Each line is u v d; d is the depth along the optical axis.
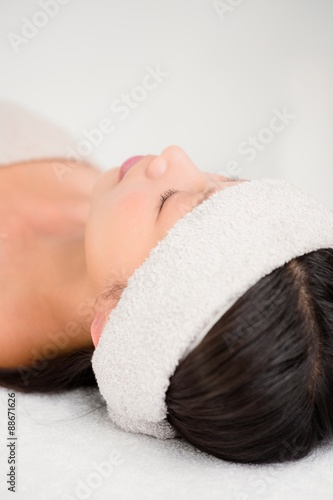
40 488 0.68
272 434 0.72
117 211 0.88
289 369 0.70
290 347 0.70
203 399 0.71
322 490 0.70
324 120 1.49
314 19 1.54
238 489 0.70
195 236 0.75
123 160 1.45
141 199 0.88
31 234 1.14
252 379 0.69
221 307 0.70
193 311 0.70
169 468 0.74
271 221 0.76
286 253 0.72
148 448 0.78
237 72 1.54
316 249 0.76
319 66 1.52
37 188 1.23
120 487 0.69
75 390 0.97
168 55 1.52
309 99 1.50
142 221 0.86
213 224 0.75
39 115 1.30
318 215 0.80
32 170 1.24
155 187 0.89
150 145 1.47
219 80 1.53
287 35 1.54
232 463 0.76
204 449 0.76
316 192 1.42
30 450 0.75
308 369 0.71
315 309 0.72
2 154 1.22
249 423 0.71
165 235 0.81
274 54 1.54
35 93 1.44
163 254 0.76
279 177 1.44
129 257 0.86
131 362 0.74
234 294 0.70
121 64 1.50
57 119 1.43
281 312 0.70
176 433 0.81
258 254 0.71
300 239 0.74
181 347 0.70
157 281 0.74
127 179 0.95
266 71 1.54
